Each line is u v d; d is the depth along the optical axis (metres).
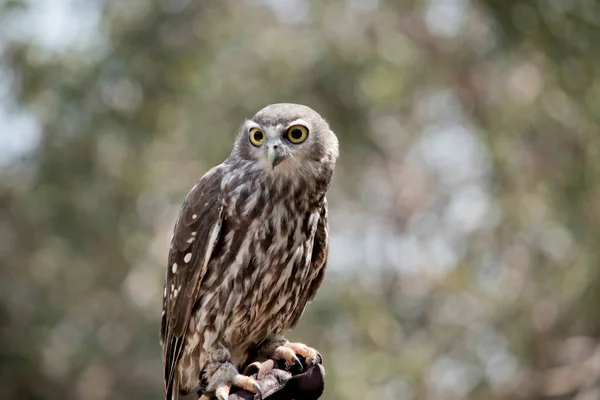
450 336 16.92
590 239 14.97
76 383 18.25
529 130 16.14
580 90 14.51
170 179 17.50
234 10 16.97
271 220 7.02
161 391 18.78
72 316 17.80
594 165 15.09
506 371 16.66
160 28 16.23
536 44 14.59
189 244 7.14
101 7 16.31
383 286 18.30
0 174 17.39
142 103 16.38
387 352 16.39
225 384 6.73
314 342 15.96
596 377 16.09
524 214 16.05
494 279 16.95
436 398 16.56
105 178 16.73
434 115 18.61
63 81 16.02
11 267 17.58
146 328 18.22
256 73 16.00
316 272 7.39
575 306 15.40
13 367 17.44
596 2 13.95
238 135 7.39
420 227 18.59
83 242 16.92
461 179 18.53
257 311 7.16
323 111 16.31
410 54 17.09
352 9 16.89
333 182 18.00
